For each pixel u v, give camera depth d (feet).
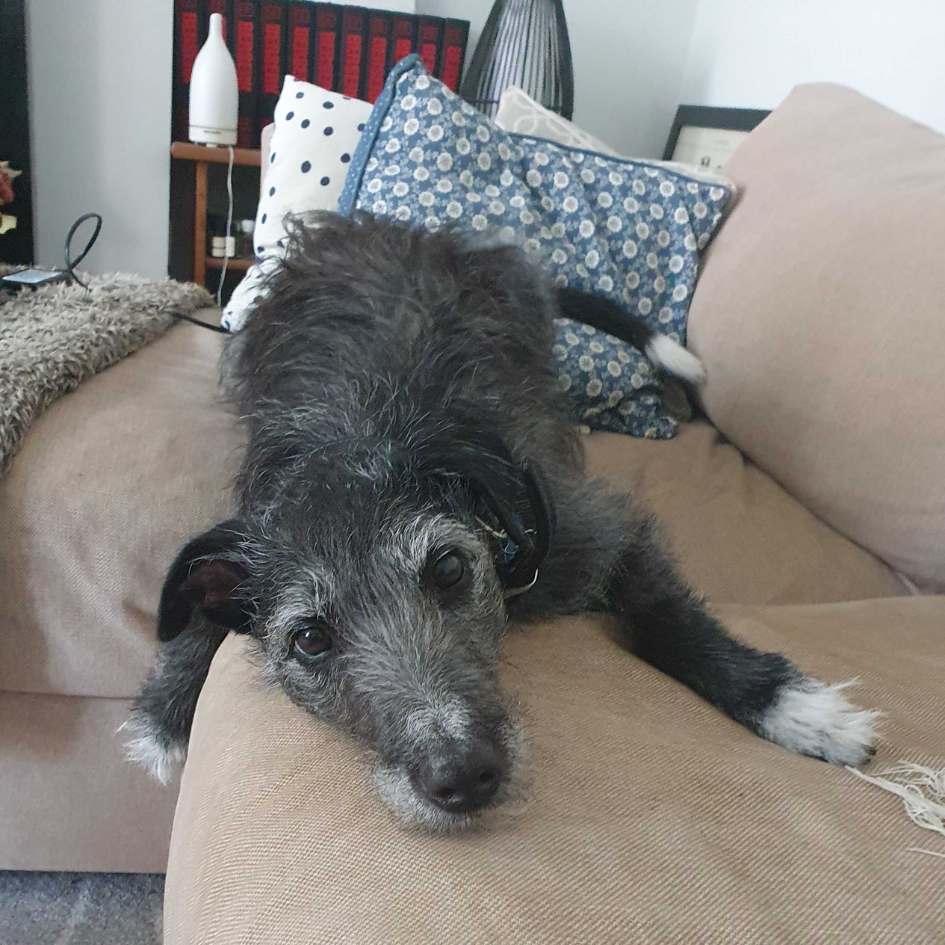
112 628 4.67
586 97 12.09
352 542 3.56
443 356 4.50
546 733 3.14
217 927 2.37
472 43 11.80
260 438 4.36
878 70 8.31
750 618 4.42
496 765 2.82
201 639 4.58
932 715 3.55
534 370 5.53
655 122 12.44
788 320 6.07
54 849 5.28
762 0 10.28
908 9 7.89
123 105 11.29
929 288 5.23
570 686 3.59
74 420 4.91
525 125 7.84
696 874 2.45
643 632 4.18
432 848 2.55
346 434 3.90
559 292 6.70
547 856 2.48
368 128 6.81
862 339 5.49
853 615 4.57
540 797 2.79
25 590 4.56
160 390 5.60
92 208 11.73
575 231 7.01
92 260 12.02
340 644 3.54
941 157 5.96
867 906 2.42
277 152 7.45
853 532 5.56
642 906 2.31
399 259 5.63
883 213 5.76
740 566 5.17
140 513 4.58
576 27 11.64
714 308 6.92
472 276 5.69
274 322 5.51
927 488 5.03
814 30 9.30
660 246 7.29
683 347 7.17
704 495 5.83
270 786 2.89
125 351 6.13
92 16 10.80
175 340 6.89
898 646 4.19
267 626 3.76
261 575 3.73
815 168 6.77
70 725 4.97
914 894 2.51
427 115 6.64
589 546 4.38
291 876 2.44
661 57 12.09
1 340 5.32
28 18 10.67
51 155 11.37
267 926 2.29
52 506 4.51
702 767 3.03
